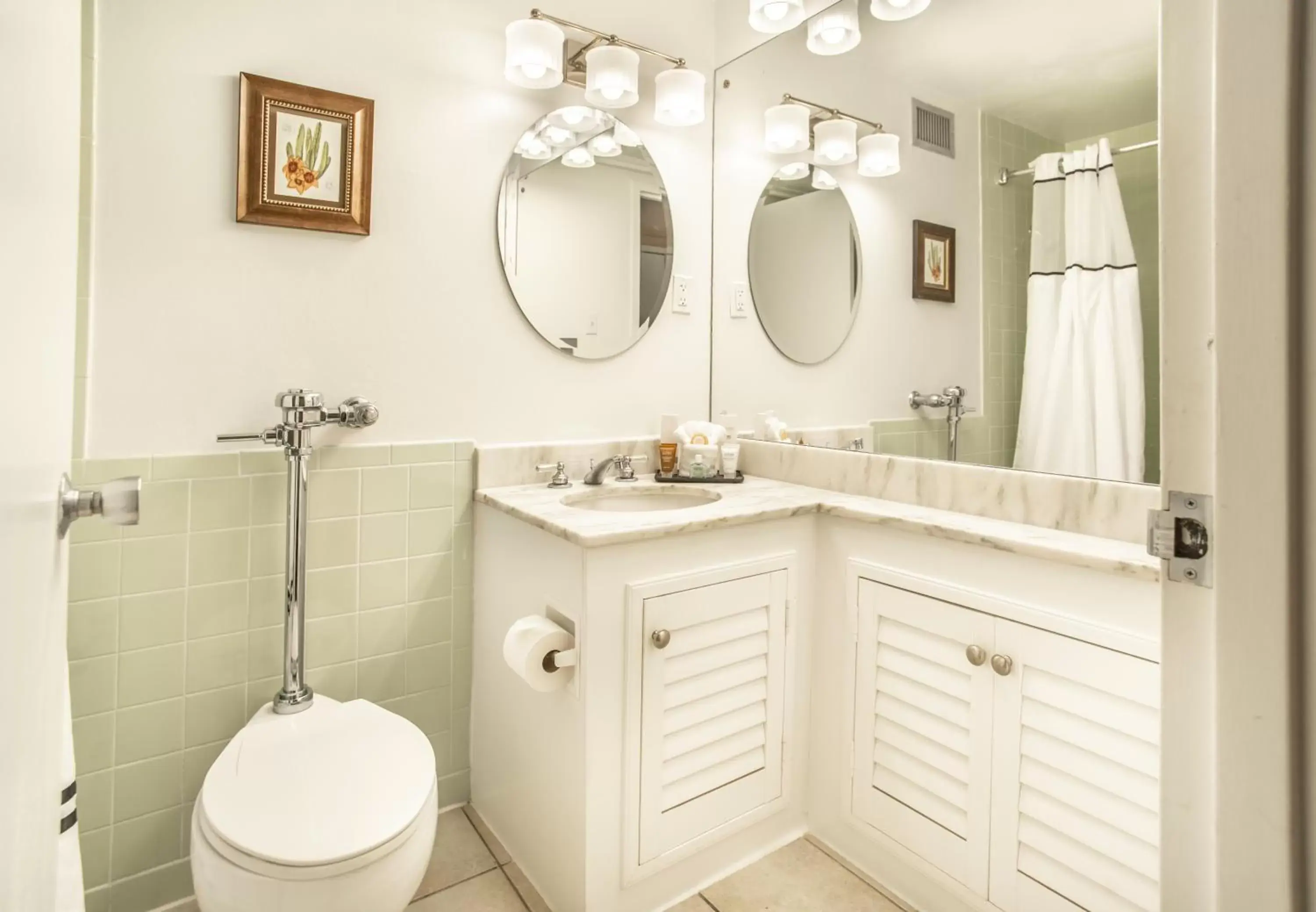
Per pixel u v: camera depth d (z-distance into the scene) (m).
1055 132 1.39
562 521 1.36
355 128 1.54
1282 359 0.39
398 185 1.63
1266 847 0.40
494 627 1.66
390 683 1.66
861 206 1.78
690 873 1.47
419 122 1.65
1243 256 0.40
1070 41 1.37
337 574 1.58
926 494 1.57
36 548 0.41
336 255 1.56
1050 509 1.35
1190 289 0.47
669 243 2.10
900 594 1.43
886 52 1.72
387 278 1.62
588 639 1.29
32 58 0.37
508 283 1.79
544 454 1.83
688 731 1.42
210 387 1.43
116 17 1.32
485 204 1.75
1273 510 0.39
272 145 1.46
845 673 1.56
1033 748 1.20
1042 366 1.40
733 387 2.15
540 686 1.28
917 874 1.43
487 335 1.76
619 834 1.34
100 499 0.57
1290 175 0.39
